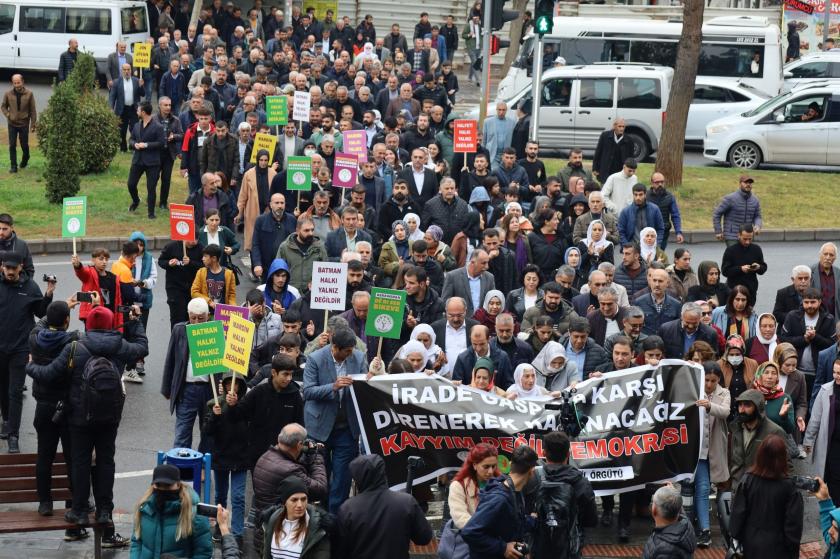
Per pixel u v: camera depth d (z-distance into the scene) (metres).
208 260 19.17
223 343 14.10
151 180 28.53
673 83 32.88
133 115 34.91
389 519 11.37
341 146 27.44
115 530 14.78
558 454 11.82
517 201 24.06
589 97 37.84
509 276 20.42
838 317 20.25
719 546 15.15
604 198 25.22
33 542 14.59
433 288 19.56
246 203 25.39
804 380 17.05
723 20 43.62
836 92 36.47
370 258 20.03
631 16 50.97
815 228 30.64
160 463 13.27
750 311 18.69
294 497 11.29
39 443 13.95
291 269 20.12
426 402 14.62
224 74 34.06
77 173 29.58
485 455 11.95
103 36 43.47
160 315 22.92
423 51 43.84
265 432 14.28
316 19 47.59
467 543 11.21
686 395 14.90
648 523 15.60
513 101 38.50
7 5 43.34
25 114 32.00
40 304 16.91
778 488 12.63
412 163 24.70
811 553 15.25
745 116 37.12
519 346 16.30
